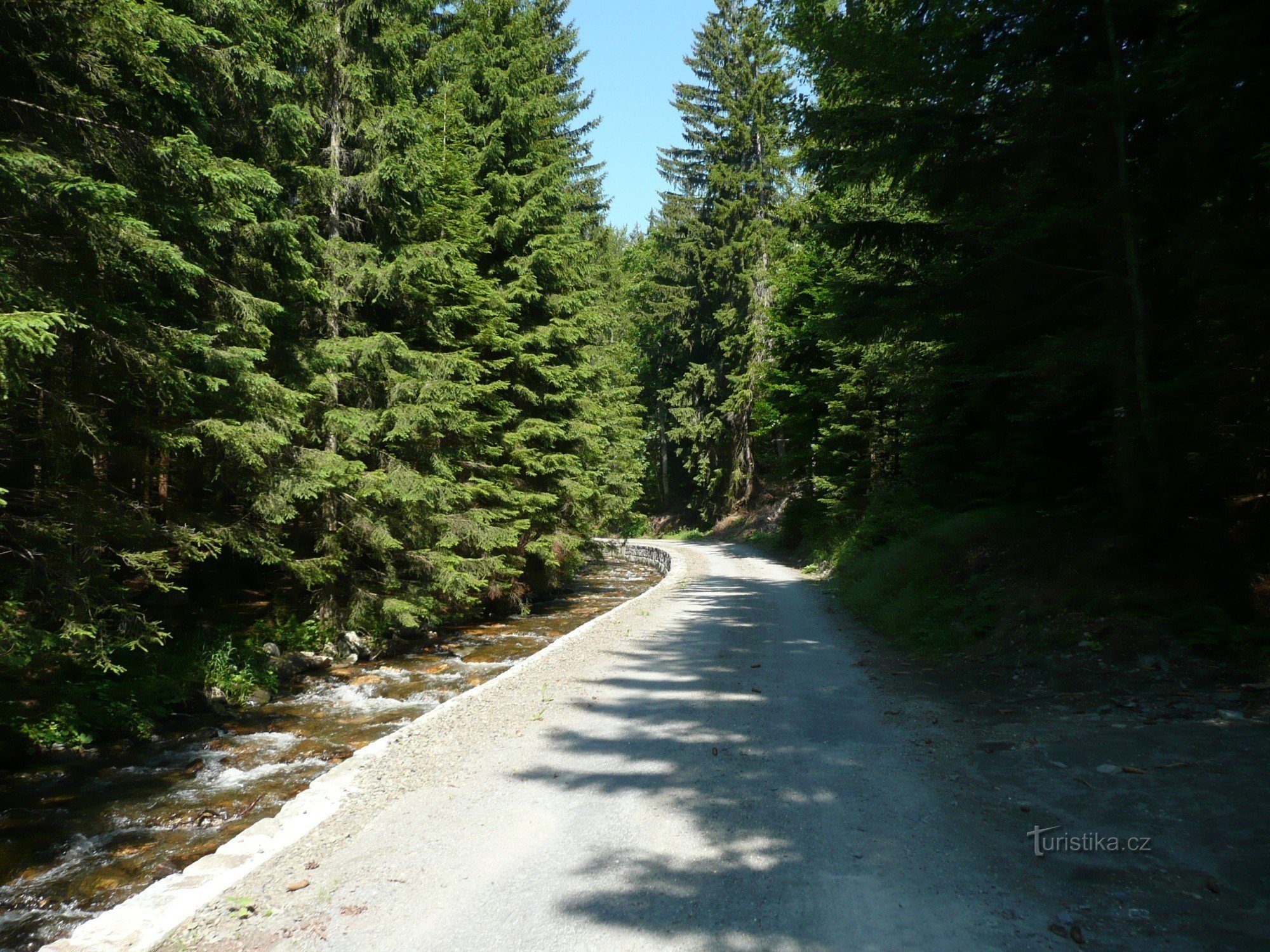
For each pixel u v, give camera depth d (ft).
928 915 12.40
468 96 63.98
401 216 46.11
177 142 25.40
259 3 34.24
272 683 38.29
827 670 32.50
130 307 27.48
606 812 17.33
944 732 22.59
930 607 39.32
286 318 38.52
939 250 36.14
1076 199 33.99
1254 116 25.44
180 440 30.22
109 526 27.63
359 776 20.53
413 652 50.11
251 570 55.57
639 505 199.21
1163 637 26.40
